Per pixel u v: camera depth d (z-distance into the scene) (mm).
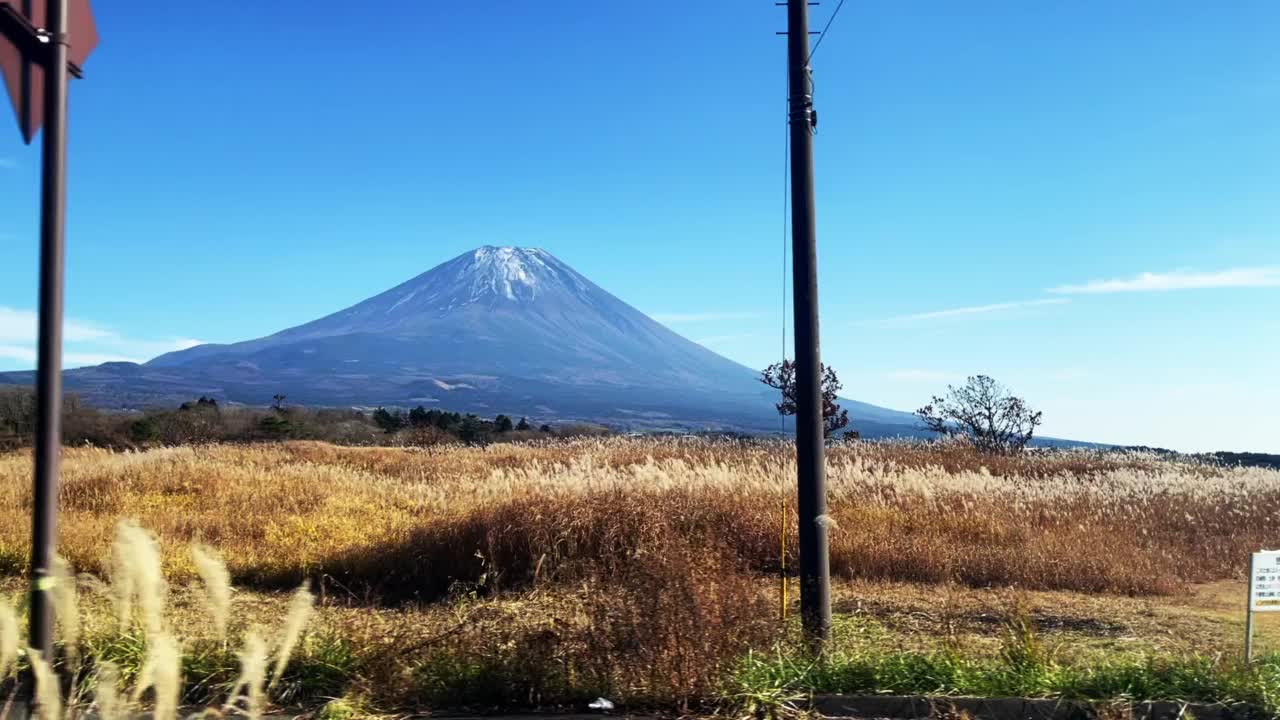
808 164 6699
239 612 8188
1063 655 6605
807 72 6742
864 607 9344
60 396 5023
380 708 5266
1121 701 5281
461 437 47844
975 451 26703
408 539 11086
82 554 10680
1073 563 11406
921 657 5875
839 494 15914
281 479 18281
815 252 6699
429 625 6566
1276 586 6227
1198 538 14258
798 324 6684
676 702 5320
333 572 10836
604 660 5516
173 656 3135
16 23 4883
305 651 5629
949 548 11906
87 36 5195
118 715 3381
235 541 12406
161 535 12430
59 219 5008
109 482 17250
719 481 15273
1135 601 10312
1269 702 5312
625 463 22578
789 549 11156
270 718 4996
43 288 4973
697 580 5789
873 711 5270
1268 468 27047
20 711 4621
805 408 6613
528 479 17094
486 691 5449
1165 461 26969
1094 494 17469
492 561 10312
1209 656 6270
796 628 6203
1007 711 5273
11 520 13805
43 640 4914
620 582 6086
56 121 4980
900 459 23797
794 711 5188
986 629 8422
